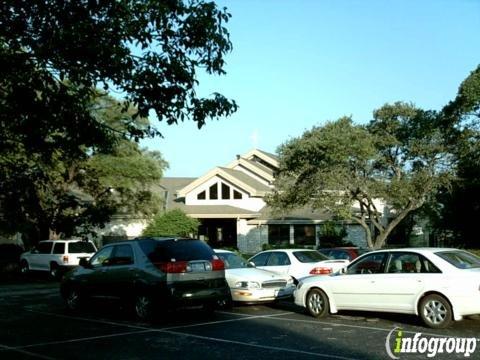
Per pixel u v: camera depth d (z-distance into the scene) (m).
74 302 15.37
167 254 12.99
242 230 40.94
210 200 42.56
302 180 28.66
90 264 14.89
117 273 13.80
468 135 27.42
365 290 12.52
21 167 12.80
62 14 9.23
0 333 11.95
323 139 26.98
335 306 13.16
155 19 9.45
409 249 12.24
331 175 27.23
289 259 17.17
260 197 41.09
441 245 39.09
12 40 9.37
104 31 9.35
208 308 13.89
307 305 13.67
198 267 13.09
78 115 10.33
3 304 17.64
